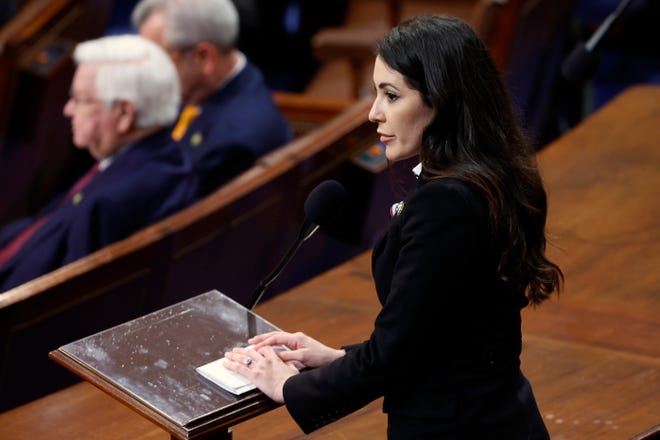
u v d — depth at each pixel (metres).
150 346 8.58
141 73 16.22
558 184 17.86
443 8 25.53
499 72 7.96
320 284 15.16
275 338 8.55
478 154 7.73
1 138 22.84
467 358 7.86
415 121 7.83
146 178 16.31
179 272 15.57
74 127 16.61
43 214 18.00
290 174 16.53
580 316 13.91
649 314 13.91
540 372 12.69
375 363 7.68
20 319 14.05
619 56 27.61
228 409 7.88
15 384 14.37
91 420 12.12
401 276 7.60
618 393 12.20
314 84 26.09
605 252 15.55
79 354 8.45
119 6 31.16
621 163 18.55
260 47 27.50
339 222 17.81
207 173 18.14
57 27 23.27
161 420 7.72
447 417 7.85
